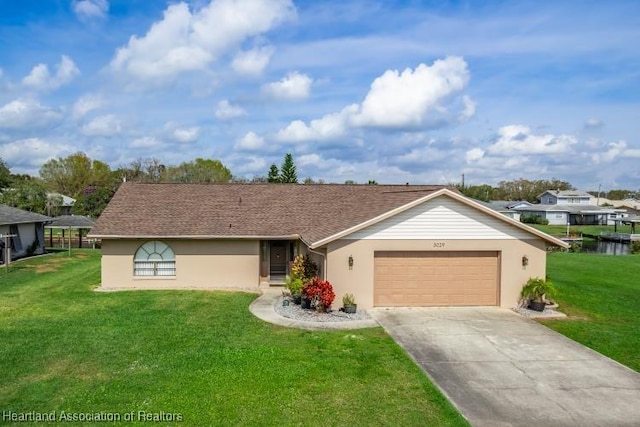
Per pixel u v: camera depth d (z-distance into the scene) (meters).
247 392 9.46
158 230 20.61
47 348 12.05
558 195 99.12
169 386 9.71
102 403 8.93
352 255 16.48
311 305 16.67
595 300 18.25
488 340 13.30
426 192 17.62
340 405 8.99
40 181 74.19
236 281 21.34
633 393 9.88
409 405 9.05
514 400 9.47
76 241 45.84
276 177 72.88
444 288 17.12
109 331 13.62
